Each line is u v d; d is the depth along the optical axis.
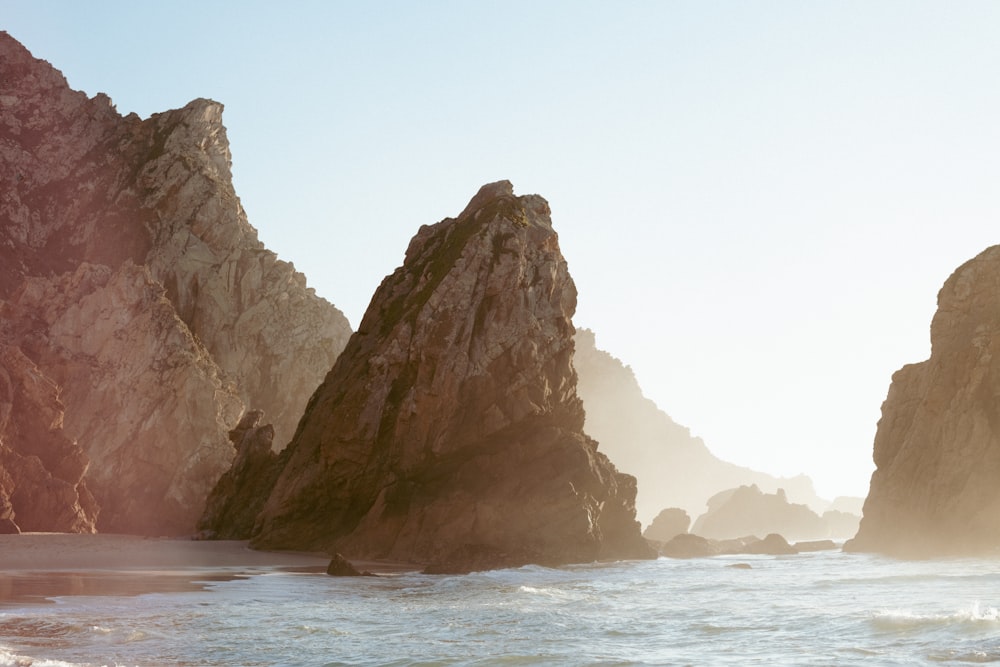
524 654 30.88
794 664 28.75
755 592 48.34
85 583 49.06
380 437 69.12
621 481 72.81
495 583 52.34
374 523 65.94
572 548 65.38
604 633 35.28
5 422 79.38
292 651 31.23
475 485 66.44
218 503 81.62
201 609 40.16
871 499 76.44
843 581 52.78
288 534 69.75
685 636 34.44
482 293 69.25
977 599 42.94
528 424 67.50
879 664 28.31
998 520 66.88
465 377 67.19
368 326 77.38
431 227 81.06
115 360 96.44
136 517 90.12
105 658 29.59
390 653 31.05
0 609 38.97
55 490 78.94
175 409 94.25
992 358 69.44
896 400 77.06
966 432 69.12
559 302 71.56
